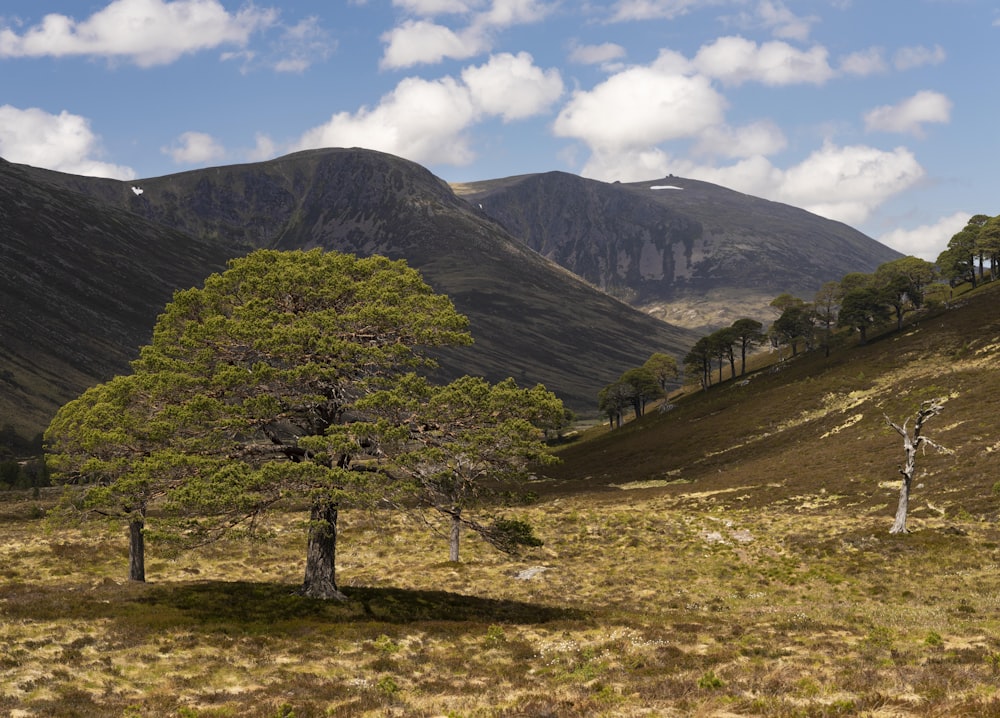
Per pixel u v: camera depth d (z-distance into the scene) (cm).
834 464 7875
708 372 18475
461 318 3206
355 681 1941
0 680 1862
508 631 2608
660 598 3725
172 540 2588
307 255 3412
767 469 8688
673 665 1955
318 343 2841
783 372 15888
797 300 18612
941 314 14525
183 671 2036
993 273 16688
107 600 3017
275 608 2884
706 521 6406
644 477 10738
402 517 6962
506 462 2864
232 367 2873
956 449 6794
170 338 3155
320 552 3166
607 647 2245
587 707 1602
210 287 3256
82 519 3903
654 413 18125
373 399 2773
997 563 3728
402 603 3150
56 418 3900
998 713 1324
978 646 1980
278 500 2816
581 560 5156
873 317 15125
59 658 2078
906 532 4597
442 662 2158
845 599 3384
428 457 2723
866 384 11644
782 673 1783
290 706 1695
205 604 2947
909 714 1385
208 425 2858
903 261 16738
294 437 3162
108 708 1702
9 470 13162
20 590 3334
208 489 2556
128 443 3139
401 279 3400
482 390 3006
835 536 4894
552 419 3075
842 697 1522
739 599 3606
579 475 12262
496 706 1664
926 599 3177
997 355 10350
